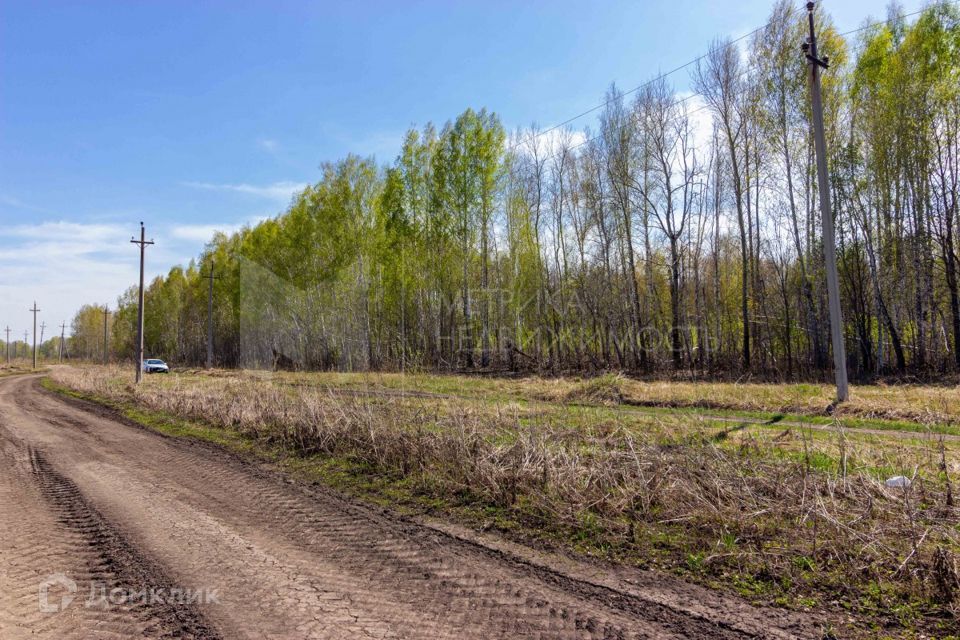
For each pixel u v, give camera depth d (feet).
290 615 11.16
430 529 16.71
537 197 99.81
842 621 10.48
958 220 62.75
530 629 10.43
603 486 18.37
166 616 11.20
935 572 11.62
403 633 10.32
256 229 138.72
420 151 98.73
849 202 67.77
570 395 48.52
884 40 62.69
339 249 105.50
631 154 82.89
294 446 30.14
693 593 11.90
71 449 31.83
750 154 75.05
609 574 13.05
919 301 63.00
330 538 16.05
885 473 19.17
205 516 18.37
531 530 16.29
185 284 194.59
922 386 47.91
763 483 17.37
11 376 158.61
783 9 66.80
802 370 65.05
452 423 26.20
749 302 90.07
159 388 61.16
